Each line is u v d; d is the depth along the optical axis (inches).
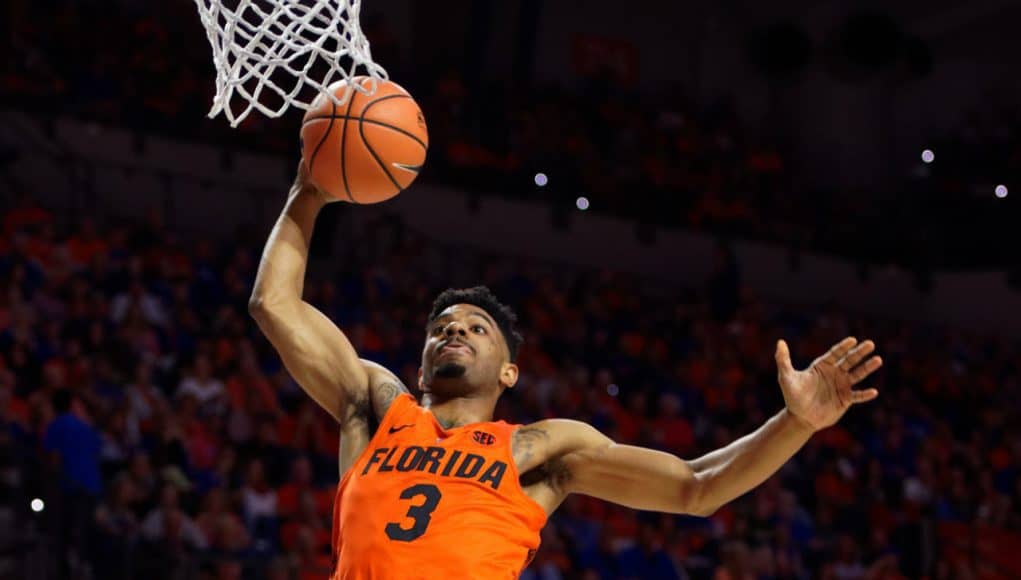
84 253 457.7
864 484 500.4
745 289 633.0
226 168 574.2
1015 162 746.8
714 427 509.0
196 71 591.8
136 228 480.1
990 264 729.6
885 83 832.9
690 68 804.6
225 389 398.3
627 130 713.0
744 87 818.2
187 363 405.4
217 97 139.2
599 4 783.1
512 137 666.2
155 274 457.1
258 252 515.2
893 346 647.1
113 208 543.2
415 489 129.9
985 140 771.4
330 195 148.3
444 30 719.1
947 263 740.0
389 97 143.3
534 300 560.1
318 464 388.2
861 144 823.7
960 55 834.2
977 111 829.2
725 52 816.3
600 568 379.9
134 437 352.2
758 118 817.5
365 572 127.6
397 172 142.3
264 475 366.3
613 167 688.4
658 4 799.1
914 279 730.2
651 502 135.6
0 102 532.7
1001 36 827.4
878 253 732.7
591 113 722.2
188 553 311.9
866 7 825.5
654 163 707.4
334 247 575.2
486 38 724.0
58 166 532.1
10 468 311.0
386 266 549.0
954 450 548.7
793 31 799.7
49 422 327.3
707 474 133.0
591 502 422.0
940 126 834.8
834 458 509.0
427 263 607.8
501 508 130.1
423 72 701.9
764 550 407.8
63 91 548.4
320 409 417.4
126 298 423.5
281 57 140.2
